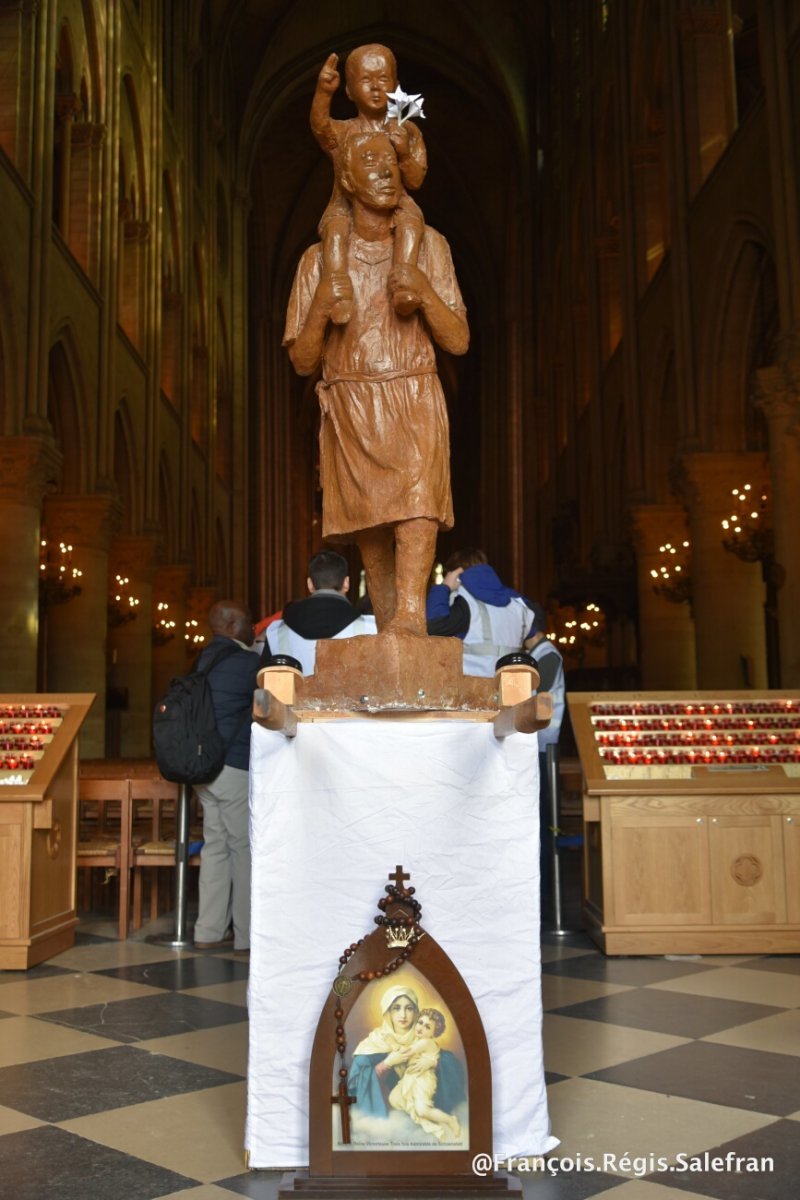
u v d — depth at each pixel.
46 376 17.48
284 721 3.05
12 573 16.36
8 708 7.15
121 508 21.62
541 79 37.69
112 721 24.14
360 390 3.59
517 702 3.17
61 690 20.33
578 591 25.27
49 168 17.92
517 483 45.50
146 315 25.92
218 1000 5.40
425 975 3.15
